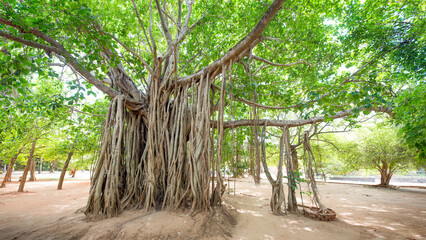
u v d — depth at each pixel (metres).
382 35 6.53
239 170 8.11
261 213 5.76
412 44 6.18
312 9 6.71
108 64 6.11
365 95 4.50
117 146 5.09
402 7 6.84
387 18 7.11
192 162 4.94
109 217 4.56
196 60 8.27
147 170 5.43
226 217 4.74
